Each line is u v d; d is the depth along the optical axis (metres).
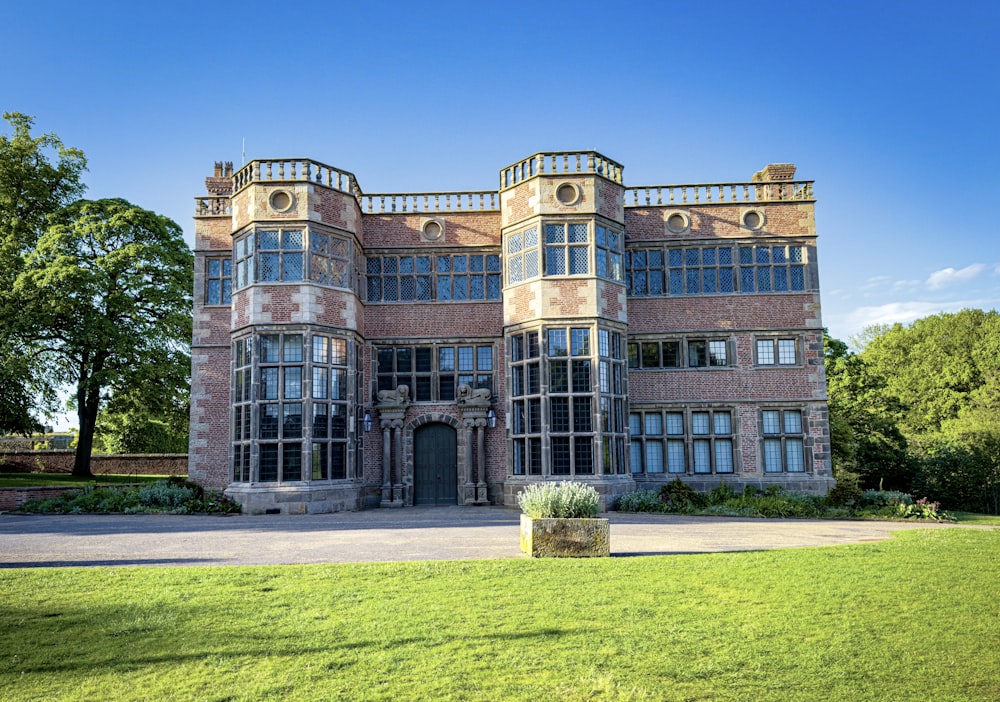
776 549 13.44
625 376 25.20
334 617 8.52
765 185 28.25
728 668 6.89
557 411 23.91
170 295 33.22
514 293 25.23
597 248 24.69
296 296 23.64
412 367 26.94
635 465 26.64
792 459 26.50
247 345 23.80
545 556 12.48
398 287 27.31
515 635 7.82
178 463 42.59
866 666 6.95
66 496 24.14
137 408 36.28
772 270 27.36
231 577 10.62
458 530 17.08
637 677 6.67
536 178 24.95
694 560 12.02
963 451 34.59
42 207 35.19
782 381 26.81
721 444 26.72
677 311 27.25
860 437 34.84
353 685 6.49
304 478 22.86
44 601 9.35
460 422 26.41
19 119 34.88
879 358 64.94
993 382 53.12
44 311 30.69
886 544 14.04
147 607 8.99
